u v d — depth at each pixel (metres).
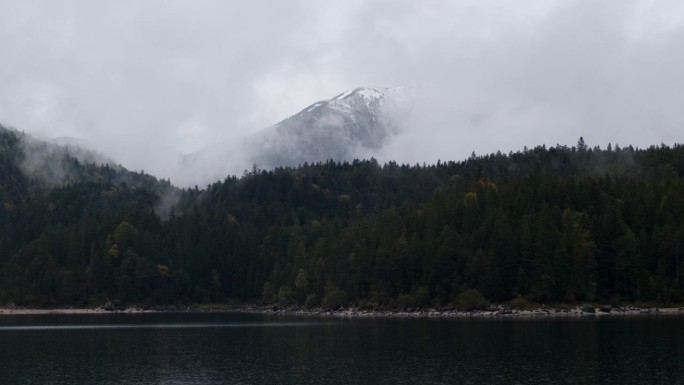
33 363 130.62
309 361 128.12
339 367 120.75
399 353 133.62
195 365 126.75
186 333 184.25
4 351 147.50
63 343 161.88
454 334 159.62
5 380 113.38
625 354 123.62
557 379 104.50
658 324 169.00
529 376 107.25
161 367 125.12
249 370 120.50
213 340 164.88
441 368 116.38
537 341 142.75
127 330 195.12
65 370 122.69
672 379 102.75
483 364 118.56
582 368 112.12
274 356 135.75
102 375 117.50
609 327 163.50
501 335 154.75
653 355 122.12
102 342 163.38
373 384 105.38
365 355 132.75
